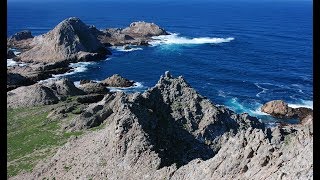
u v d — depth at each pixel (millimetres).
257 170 34875
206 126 78812
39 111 111250
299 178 25578
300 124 119688
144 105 77938
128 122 65562
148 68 194750
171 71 188250
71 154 73750
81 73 185875
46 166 73000
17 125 102375
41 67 185000
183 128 77562
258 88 160625
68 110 109062
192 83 167875
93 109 99375
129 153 61469
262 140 38250
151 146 61781
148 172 56750
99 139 71750
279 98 148500
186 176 47969
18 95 125438
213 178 40656
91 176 62312
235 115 86500
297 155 30703
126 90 156375
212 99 147125
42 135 92938
